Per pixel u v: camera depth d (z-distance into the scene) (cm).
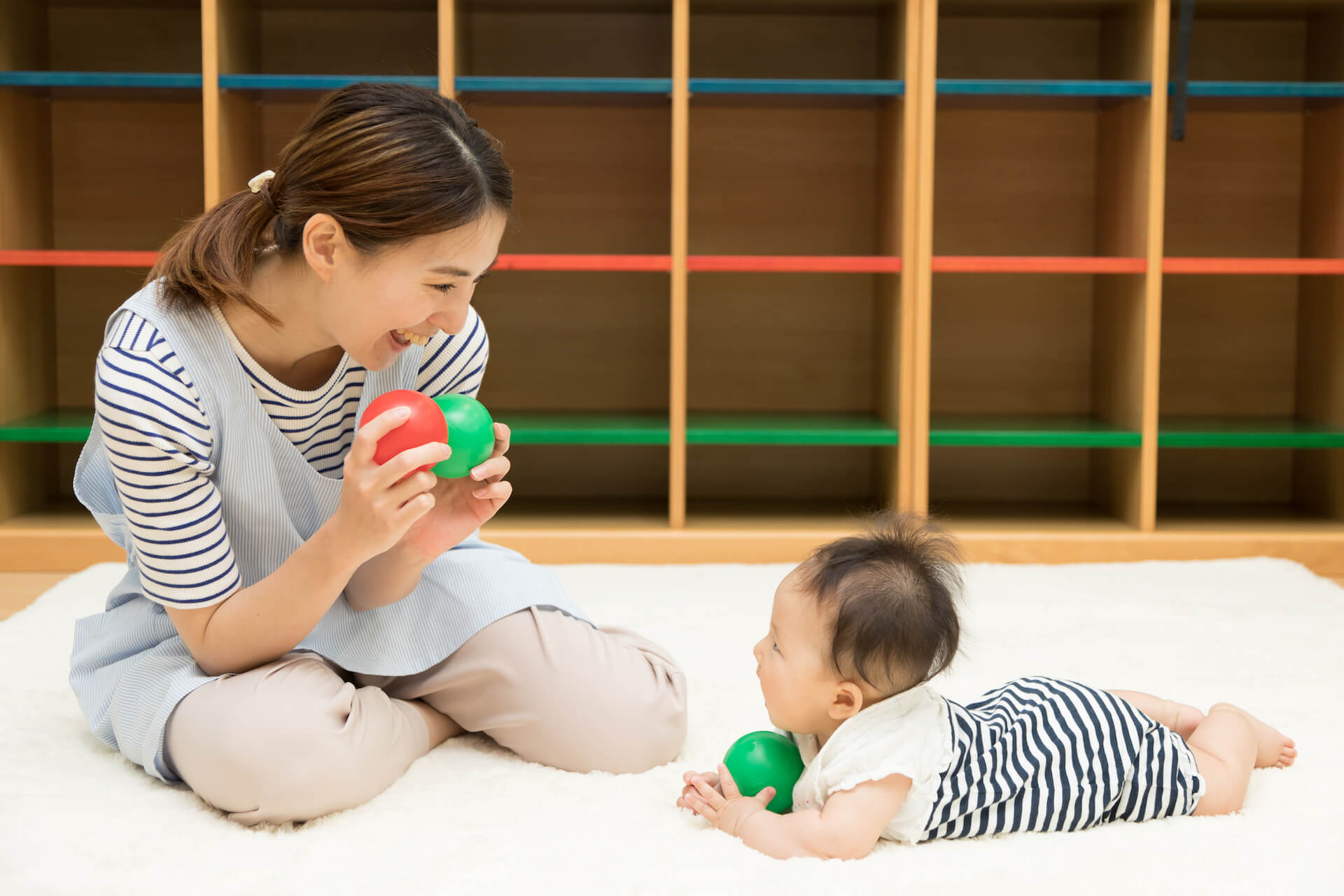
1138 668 154
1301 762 122
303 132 99
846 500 268
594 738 116
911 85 222
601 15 260
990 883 92
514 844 99
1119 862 97
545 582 126
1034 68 262
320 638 119
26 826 102
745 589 200
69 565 222
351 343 101
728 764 109
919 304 225
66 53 257
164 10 257
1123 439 229
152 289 108
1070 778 104
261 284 104
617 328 268
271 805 102
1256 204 266
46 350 253
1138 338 231
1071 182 265
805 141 263
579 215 264
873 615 99
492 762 119
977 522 241
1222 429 241
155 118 258
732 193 264
